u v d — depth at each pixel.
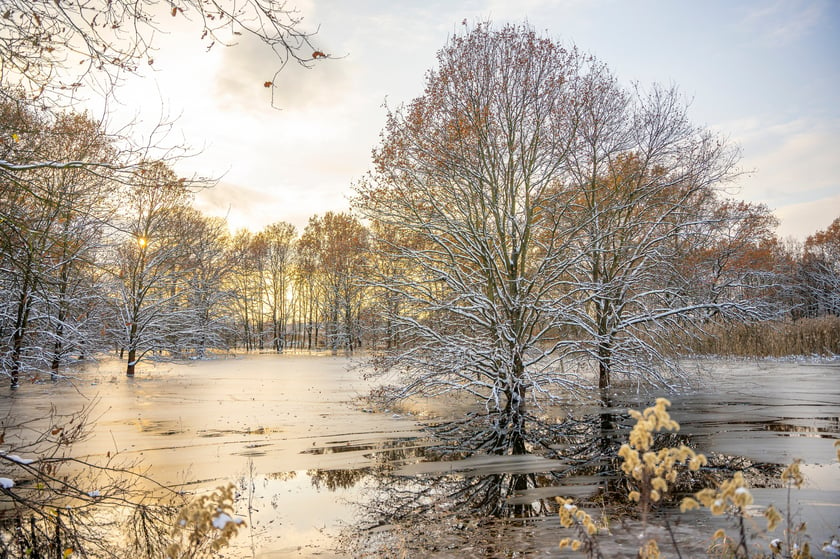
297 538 6.56
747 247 23.45
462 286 15.86
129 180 6.78
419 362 15.94
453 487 8.70
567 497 8.09
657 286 19.69
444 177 16.67
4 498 7.75
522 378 15.29
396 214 16.89
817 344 32.66
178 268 30.52
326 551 6.15
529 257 18.27
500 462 10.26
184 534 6.58
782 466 9.32
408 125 16.59
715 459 9.87
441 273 16.00
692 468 3.17
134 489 8.37
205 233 36.34
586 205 18.53
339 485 8.78
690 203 20.44
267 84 5.05
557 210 16.95
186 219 30.41
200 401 17.56
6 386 20.41
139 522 7.05
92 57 5.55
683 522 6.69
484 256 16.12
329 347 55.88
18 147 8.23
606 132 18.66
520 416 14.62
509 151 16.52
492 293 16.81
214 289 38.19
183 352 34.12
